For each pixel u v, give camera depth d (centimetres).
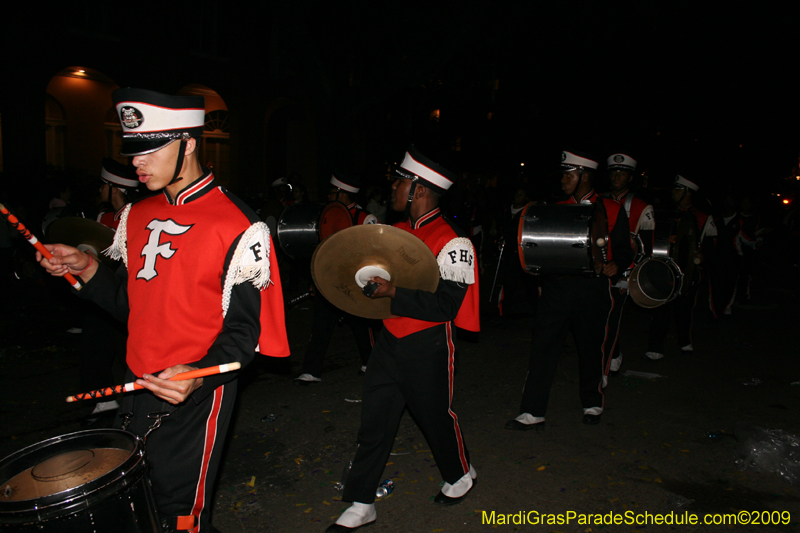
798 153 1970
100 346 446
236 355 212
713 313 827
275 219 991
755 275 1363
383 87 1691
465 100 2077
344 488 322
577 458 406
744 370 609
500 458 406
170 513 224
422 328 306
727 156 1953
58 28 1424
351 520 315
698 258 637
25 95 1366
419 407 316
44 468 187
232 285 217
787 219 1714
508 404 510
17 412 476
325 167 1827
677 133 1917
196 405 221
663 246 589
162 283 215
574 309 446
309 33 1659
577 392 541
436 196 321
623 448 421
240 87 1898
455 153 2267
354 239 286
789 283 1238
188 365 200
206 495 232
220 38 1828
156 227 223
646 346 708
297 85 2042
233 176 1933
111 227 478
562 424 465
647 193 1800
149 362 217
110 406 457
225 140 2042
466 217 1249
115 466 183
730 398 525
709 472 386
